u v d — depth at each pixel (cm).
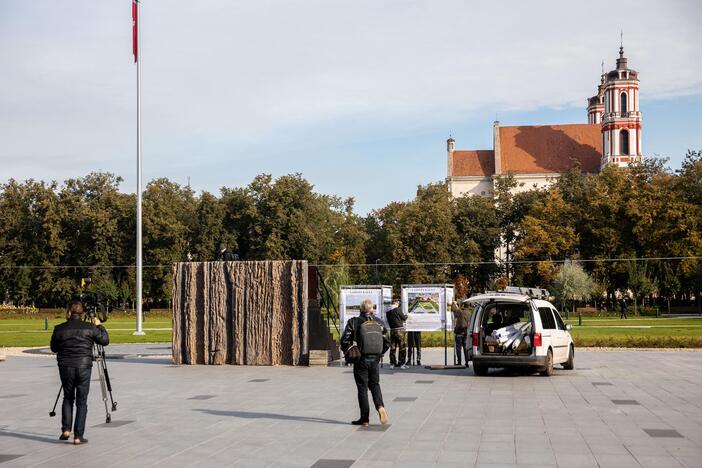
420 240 8544
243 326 2639
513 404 1576
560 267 8175
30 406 1611
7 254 9088
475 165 12631
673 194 8050
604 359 2758
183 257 9169
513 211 9450
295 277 2603
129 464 1012
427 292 2559
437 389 1870
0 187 9275
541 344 2120
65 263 9019
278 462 1017
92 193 9544
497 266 9194
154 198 9088
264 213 8950
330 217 9819
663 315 7938
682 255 7881
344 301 2869
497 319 2328
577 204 8769
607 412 1447
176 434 1245
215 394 1802
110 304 9075
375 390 1327
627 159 12044
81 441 1170
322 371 2406
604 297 8631
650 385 1903
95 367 2592
